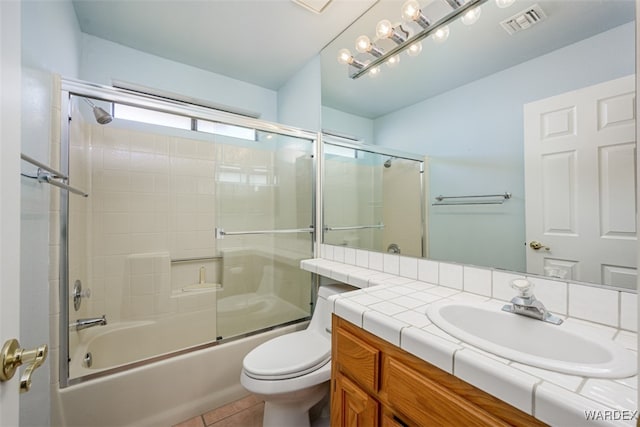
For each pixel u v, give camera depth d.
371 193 1.68
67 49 1.45
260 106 2.54
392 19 1.53
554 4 0.94
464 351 0.61
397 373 0.75
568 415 0.45
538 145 0.96
